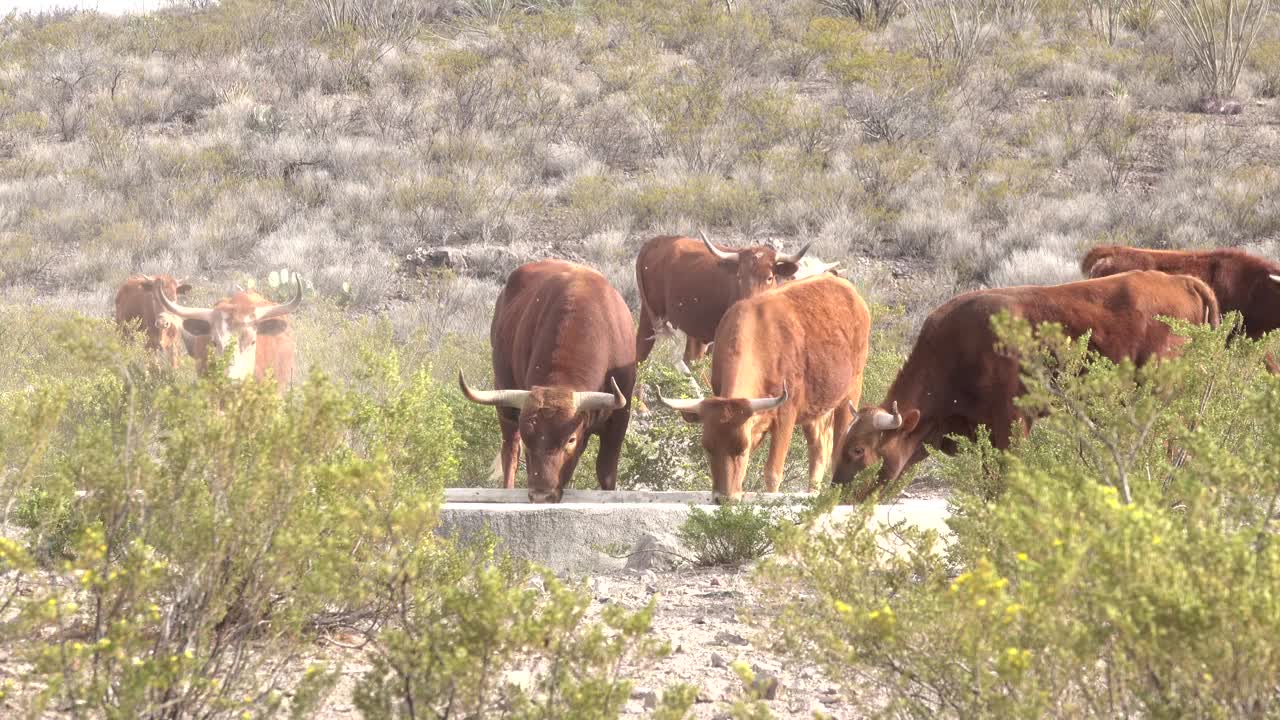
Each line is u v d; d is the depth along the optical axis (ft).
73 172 357.00
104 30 533.55
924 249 295.28
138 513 53.93
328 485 53.67
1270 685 38.60
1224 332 78.79
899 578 58.59
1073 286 116.26
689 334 215.51
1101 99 397.60
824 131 368.27
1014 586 49.21
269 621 54.95
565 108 401.29
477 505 100.83
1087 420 58.29
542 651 50.24
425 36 495.41
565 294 129.29
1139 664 39.91
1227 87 392.68
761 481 140.15
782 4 527.40
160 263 292.20
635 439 141.38
